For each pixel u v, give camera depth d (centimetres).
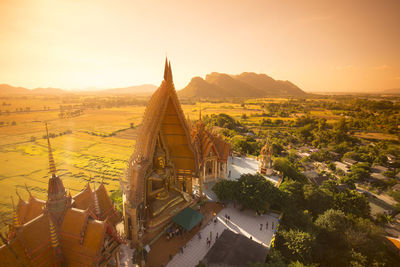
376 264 3412
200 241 3403
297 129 16950
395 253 3928
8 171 8869
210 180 5638
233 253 2861
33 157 10706
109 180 8175
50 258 1884
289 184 5116
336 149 12656
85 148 12638
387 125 18900
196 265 2836
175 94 3278
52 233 1886
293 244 3369
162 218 3419
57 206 1992
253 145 8931
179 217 3516
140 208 3162
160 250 3159
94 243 1917
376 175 9194
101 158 10850
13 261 1658
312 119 19950
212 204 4534
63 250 1952
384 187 8219
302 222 4069
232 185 4419
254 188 4256
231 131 12431
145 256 2875
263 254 2888
